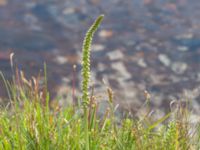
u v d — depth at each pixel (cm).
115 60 1716
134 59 1731
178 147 460
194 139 496
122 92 1430
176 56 1756
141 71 1625
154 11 2170
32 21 2047
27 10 2141
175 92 1425
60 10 2162
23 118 492
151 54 1780
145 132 502
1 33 1905
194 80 1544
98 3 2247
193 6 2220
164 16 2122
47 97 506
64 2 2236
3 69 1528
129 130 490
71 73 1577
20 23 2019
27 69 1573
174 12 2159
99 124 519
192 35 1936
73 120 498
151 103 1321
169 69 1647
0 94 1250
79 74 1573
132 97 1376
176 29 1997
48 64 1645
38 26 2008
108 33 1955
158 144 487
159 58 1742
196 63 1700
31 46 1809
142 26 2030
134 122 505
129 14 2141
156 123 509
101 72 1602
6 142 460
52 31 1975
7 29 1950
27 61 1650
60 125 483
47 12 2136
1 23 2000
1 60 1631
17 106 494
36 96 505
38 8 2167
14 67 1566
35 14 2114
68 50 1806
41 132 466
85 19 2097
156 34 1961
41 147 457
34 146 458
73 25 2044
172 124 485
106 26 2022
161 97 1373
